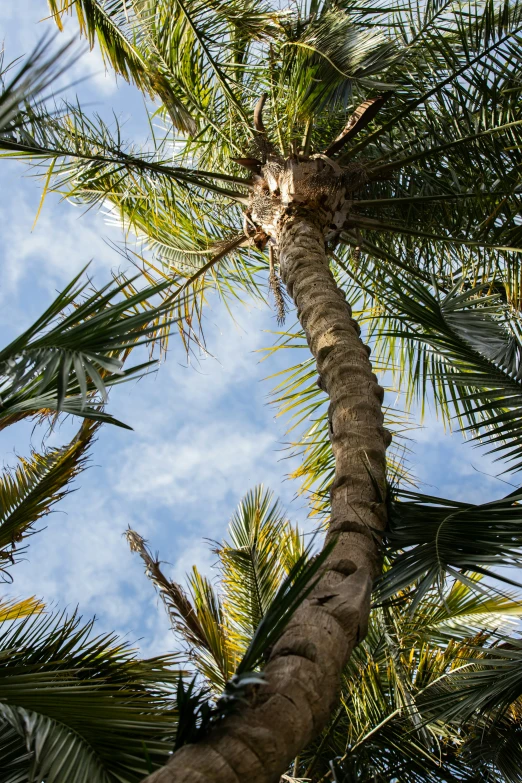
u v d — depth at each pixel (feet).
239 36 22.79
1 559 16.48
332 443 12.39
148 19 22.26
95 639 13.41
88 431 18.08
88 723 10.58
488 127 20.90
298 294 16.76
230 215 25.27
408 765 15.71
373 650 17.95
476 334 14.07
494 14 20.98
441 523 10.81
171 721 11.16
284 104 21.97
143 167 21.75
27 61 6.90
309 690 7.23
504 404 12.89
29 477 17.75
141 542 19.74
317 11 21.67
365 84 18.95
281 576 20.26
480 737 16.29
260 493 22.26
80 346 8.88
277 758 6.62
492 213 20.36
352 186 20.30
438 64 21.71
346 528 10.33
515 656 12.79
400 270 22.93
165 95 23.72
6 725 10.99
